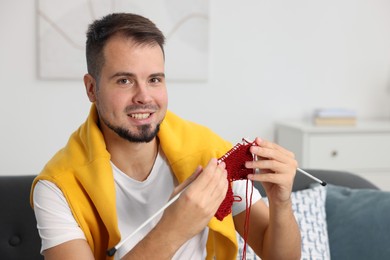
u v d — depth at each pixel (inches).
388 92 142.0
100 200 49.1
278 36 134.0
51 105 124.0
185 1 126.5
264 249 54.4
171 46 126.9
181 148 53.6
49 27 120.9
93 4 122.0
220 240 55.1
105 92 47.5
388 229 72.3
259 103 135.0
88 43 49.2
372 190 78.5
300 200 75.2
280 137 133.3
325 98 138.9
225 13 130.3
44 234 48.9
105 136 52.2
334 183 82.4
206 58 129.3
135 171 52.4
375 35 139.6
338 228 74.3
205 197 42.4
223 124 133.5
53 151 125.3
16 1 119.9
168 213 42.9
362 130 123.5
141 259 43.1
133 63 46.4
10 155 123.5
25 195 70.6
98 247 51.4
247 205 51.9
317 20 135.9
